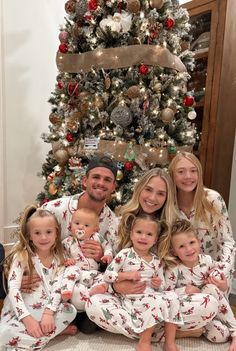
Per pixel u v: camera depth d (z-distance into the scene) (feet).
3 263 5.24
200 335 4.98
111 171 5.58
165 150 6.93
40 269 5.11
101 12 6.85
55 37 9.84
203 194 5.59
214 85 7.99
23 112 9.45
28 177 9.75
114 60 6.84
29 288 5.02
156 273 5.08
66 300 4.89
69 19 7.66
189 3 8.50
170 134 7.24
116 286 4.92
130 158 6.77
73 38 7.38
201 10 8.21
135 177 6.83
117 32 6.70
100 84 6.95
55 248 5.30
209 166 8.16
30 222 5.13
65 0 9.85
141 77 6.85
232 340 4.79
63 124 7.59
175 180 5.61
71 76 7.63
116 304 4.78
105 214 5.89
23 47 9.25
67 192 7.34
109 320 4.64
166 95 7.04
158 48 6.75
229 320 4.89
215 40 7.92
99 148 6.94
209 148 8.16
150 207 5.38
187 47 7.64
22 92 9.37
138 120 6.82
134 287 4.83
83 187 6.81
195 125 8.66
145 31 6.68
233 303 7.35
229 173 8.46
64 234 5.76
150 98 6.85
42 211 5.28
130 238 5.27
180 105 7.29
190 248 5.02
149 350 4.46
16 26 9.05
